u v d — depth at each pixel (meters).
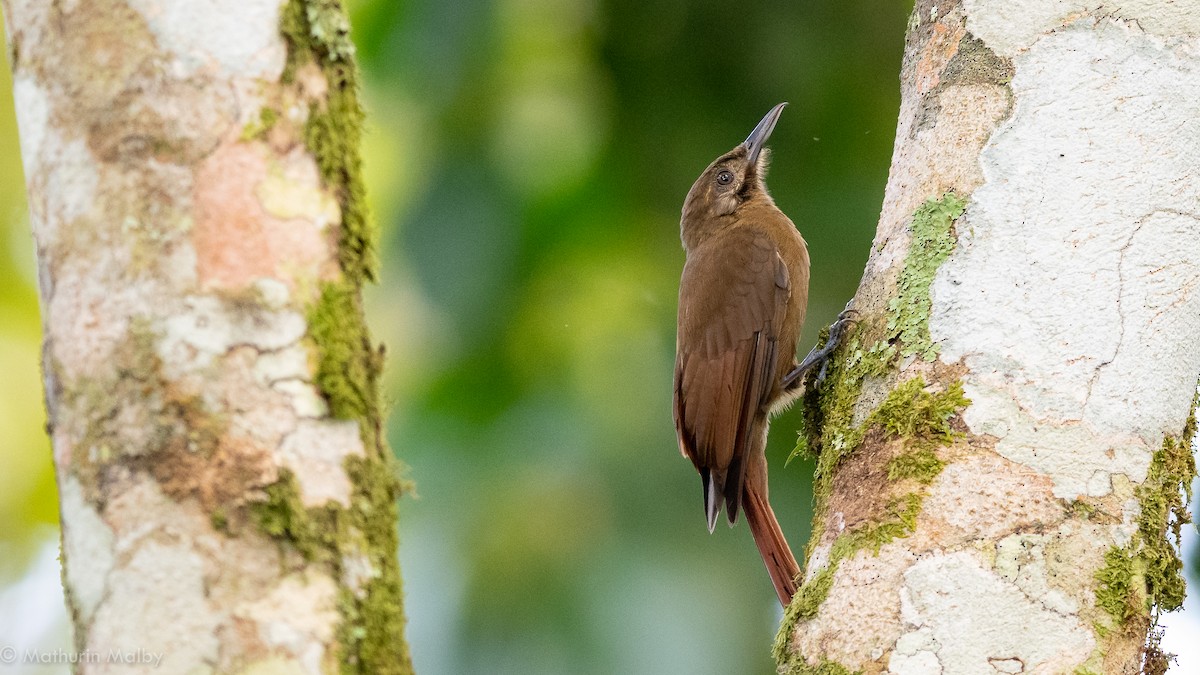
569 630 9.67
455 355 10.48
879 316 6.25
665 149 10.82
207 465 4.30
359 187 4.87
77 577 4.31
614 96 10.73
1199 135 5.98
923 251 6.11
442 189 10.41
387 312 10.79
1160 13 6.05
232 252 4.51
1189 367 5.83
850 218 10.80
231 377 4.41
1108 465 5.58
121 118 4.52
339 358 4.62
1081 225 5.83
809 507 10.57
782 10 10.63
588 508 10.18
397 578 4.64
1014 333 5.75
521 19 10.49
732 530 10.15
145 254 4.42
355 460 4.59
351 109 4.91
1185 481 5.74
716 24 10.63
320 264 4.68
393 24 10.38
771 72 10.70
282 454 4.41
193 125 4.54
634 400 10.73
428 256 10.39
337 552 4.43
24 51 4.75
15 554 12.20
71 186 4.53
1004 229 5.90
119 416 4.32
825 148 10.87
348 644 4.36
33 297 12.57
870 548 5.69
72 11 4.62
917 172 6.32
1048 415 5.63
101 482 4.30
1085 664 5.29
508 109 10.45
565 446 10.34
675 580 9.83
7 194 12.48
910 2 10.74
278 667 4.20
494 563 9.95
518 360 10.53
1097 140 5.92
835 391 6.85
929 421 5.77
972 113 6.15
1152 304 5.76
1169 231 5.84
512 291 10.50
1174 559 5.65
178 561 4.21
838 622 5.66
